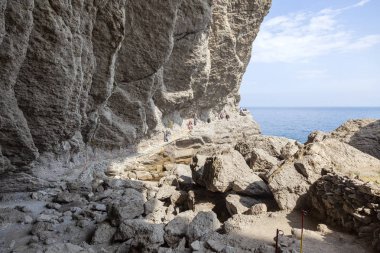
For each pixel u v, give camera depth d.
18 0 10.60
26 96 13.08
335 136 18.47
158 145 27.67
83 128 18.59
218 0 31.98
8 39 10.93
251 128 42.97
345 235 9.74
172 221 10.60
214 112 41.66
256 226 10.77
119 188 17.70
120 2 14.82
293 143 18.77
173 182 18.73
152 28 19.28
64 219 13.23
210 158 15.80
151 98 24.91
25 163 14.72
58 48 12.80
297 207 12.16
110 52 16.19
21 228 12.16
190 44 25.95
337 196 10.62
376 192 9.45
